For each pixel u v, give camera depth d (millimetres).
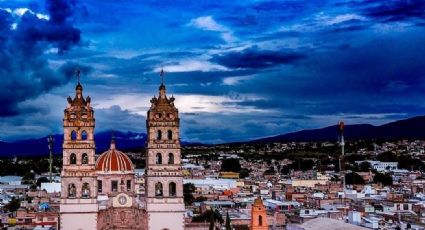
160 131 194750
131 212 196750
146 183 195875
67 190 191125
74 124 192875
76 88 195125
